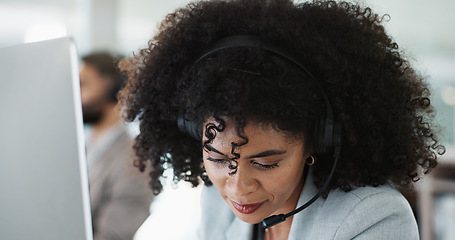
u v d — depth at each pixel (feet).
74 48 2.07
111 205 6.00
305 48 2.41
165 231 8.18
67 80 2.05
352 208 2.67
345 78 2.45
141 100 2.85
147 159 3.14
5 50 2.26
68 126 2.05
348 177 2.71
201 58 2.45
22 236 2.23
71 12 10.26
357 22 2.61
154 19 10.93
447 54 13.35
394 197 2.71
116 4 10.65
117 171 6.04
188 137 2.95
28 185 2.17
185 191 9.41
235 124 2.23
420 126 2.74
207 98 2.30
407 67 2.75
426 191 5.72
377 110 2.54
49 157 2.10
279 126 2.26
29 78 2.15
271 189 2.42
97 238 5.82
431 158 2.83
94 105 6.40
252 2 2.58
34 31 9.80
